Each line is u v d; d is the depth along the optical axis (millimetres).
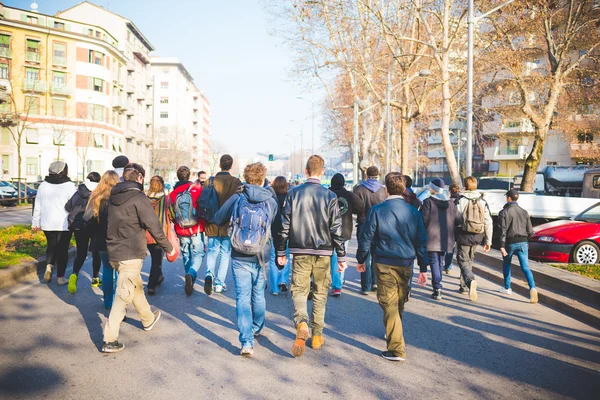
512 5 18828
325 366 4781
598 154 32688
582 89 24359
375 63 28156
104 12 64500
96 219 6406
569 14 18922
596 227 10984
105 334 4996
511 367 4875
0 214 23094
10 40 51281
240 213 5047
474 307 7363
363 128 32219
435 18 24094
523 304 7633
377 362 4938
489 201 14820
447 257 10359
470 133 15578
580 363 5027
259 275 5379
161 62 94688
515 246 7785
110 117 59375
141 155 73625
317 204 5145
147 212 5148
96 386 4180
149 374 4473
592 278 8367
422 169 75938
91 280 8336
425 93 25062
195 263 7820
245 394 4086
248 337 4984
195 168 108750
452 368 4816
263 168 5273
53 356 4863
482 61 22469
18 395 3953
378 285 5145
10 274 8008
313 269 5234
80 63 55438
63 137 54031
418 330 6094
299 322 4898
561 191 33281
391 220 5109
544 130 19828
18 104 52000
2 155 51688
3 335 5449
